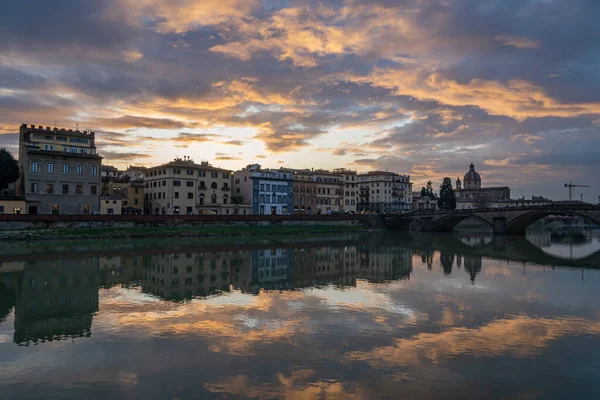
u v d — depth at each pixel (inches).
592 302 1354.6
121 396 689.6
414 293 1476.4
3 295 1397.6
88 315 1155.9
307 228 4881.9
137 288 1526.8
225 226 4284.0
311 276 1833.2
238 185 5772.6
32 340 951.6
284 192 5905.5
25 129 3978.8
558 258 2566.4
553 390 723.4
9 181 3720.5
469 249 3120.1
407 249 3097.9
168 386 724.0
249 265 2154.3
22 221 3174.2
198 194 5054.1
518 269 2075.5
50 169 3841.0
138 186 5221.5
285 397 689.6
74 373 775.7
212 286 1579.7
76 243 3016.7
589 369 810.8
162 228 3831.2
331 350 895.1
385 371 792.3
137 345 919.0
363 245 3430.1
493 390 722.8
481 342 956.6
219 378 755.4
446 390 719.7
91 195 4060.0
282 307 1255.5
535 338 989.8
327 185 6525.6
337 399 684.7
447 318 1148.5
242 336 981.2
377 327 1057.5
